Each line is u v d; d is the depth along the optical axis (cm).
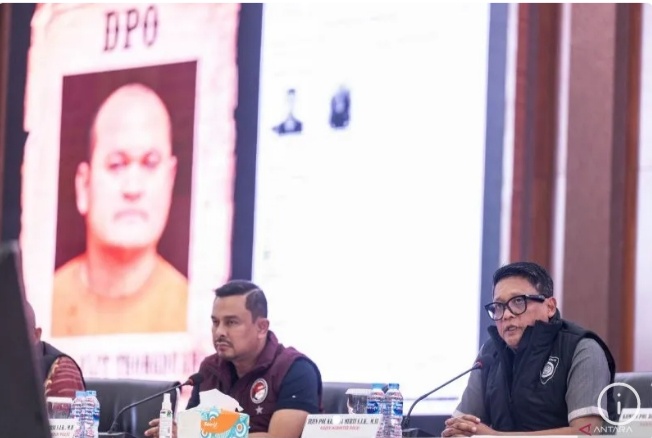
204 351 694
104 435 411
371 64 648
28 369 183
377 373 623
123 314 729
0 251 181
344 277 641
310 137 664
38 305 761
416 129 630
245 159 689
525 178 605
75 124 762
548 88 614
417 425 601
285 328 655
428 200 622
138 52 744
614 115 596
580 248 594
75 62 767
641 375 398
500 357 408
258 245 675
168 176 721
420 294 617
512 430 397
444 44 628
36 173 772
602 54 599
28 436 184
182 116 720
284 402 443
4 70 785
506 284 400
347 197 646
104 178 746
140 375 718
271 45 687
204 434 340
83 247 749
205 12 719
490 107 612
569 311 593
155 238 721
